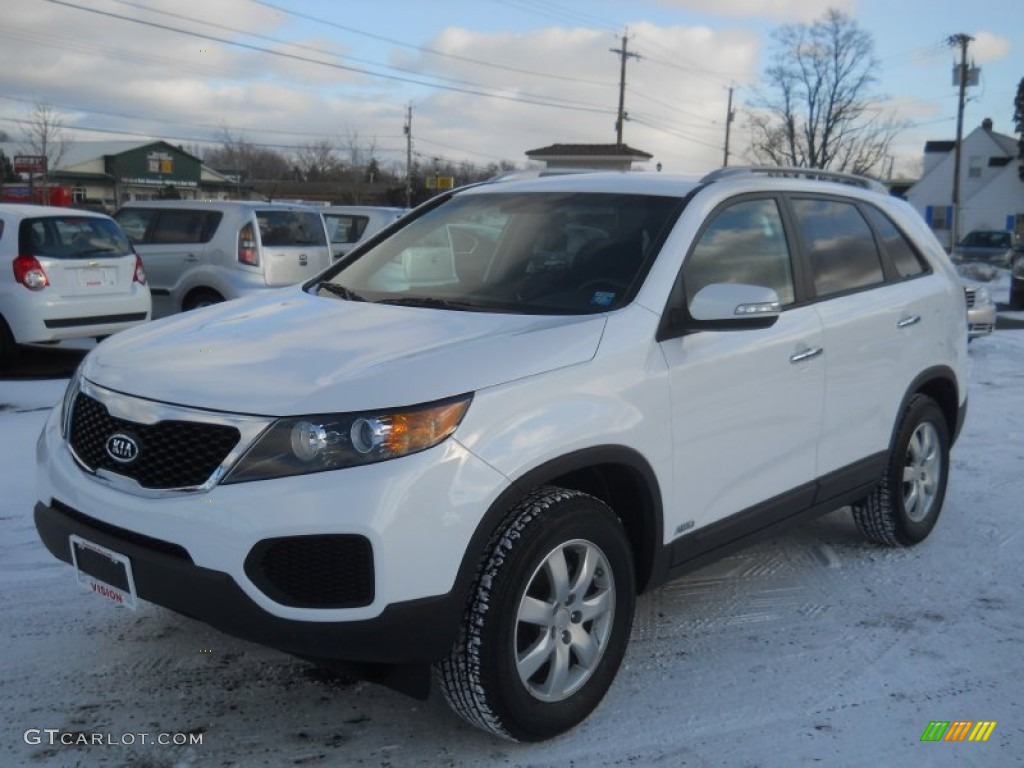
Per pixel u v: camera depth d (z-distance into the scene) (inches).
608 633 135.3
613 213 162.4
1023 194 2386.8
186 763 124.7
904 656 157.8
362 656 115.2
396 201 2351.1
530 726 125.6
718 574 192.5
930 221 2571.4
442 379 119.1
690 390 145.0
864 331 182.9
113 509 121.1
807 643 162.1
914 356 198.8
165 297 460.8
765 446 161.3
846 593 183.3
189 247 452.1
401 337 133.4
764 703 142.4
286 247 451.8
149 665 149.8
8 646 154.3
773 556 202.7
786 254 173.3
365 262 179.9
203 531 113.7
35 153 2111.2
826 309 175.9
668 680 148.7
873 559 201.0
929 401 206.5
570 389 129.0
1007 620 172.2
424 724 135.3
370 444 113.2
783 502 167.2
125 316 398.6
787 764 127.3
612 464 135.0
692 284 152.4
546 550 123.6
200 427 117.3
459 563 116.3
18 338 370.6
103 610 168.1
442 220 181.2
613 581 135.0
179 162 2397.9
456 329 136.6
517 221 170.2
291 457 113.0
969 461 277.4
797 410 167.2
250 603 113.0
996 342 547.2
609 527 133.0
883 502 198.5
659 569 145.6
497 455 119.5
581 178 180.4
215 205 450.6
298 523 111.0
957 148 1964.8
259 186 2576.3
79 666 148.9
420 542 113.4
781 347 162.2
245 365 125.8
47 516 132.3
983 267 1267.2
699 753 129.3
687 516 147.9
